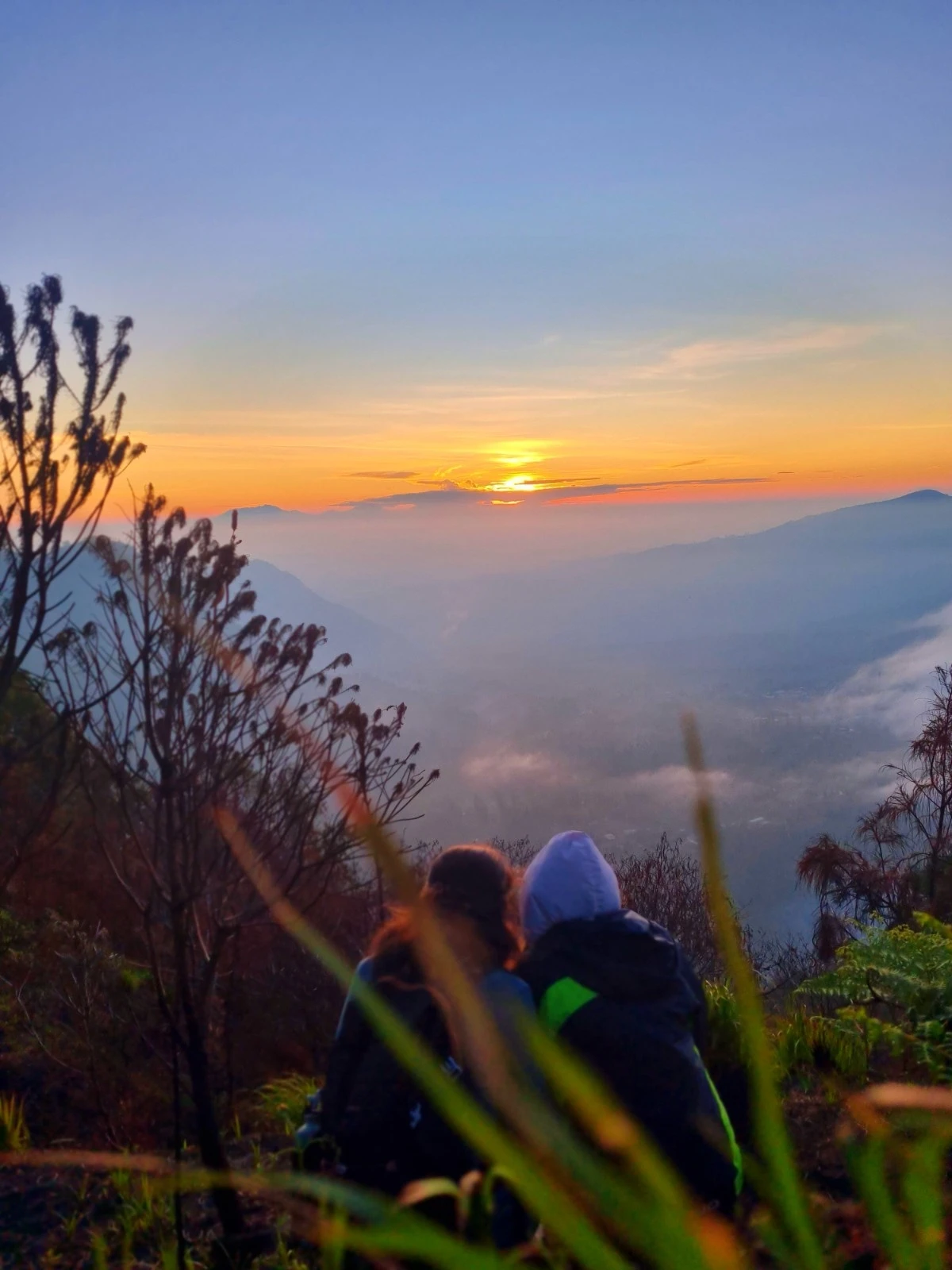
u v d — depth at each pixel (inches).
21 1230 118.2
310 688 120.9
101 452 116.1
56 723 123.9
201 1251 109.7
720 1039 149.9
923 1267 26.4
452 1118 24.9
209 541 112.2
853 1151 29.2
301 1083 168.9
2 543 115.1
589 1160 24.2
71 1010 166.6
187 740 113.0
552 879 106.9
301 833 123.3
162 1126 158.4
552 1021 96.7
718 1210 92.7
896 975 160.6
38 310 117.3
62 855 172.4
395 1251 26.0
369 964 91.0
